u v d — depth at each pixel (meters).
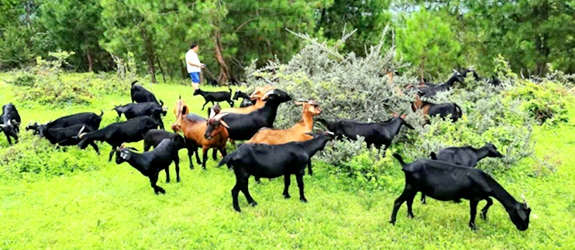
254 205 6.70
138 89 11.17
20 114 11.24
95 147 8.55
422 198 6.88
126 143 9.23
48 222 6.24
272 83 9.64
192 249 5.70
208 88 16.20
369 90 9.04
